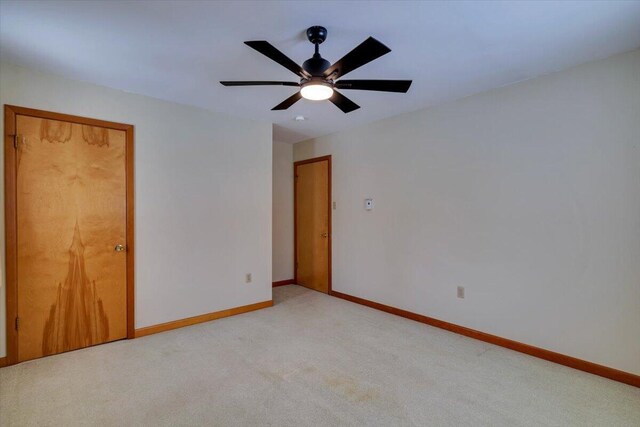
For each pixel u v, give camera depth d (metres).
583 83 2.45
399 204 3.75
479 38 2.08
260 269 3.99
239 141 3.79
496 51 2.25
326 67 1.97
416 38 2.08
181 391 2.18
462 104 3.17
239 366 2.52
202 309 3.50
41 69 2.55
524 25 1.93
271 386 2.24
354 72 2.58
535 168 2.70
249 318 3.64
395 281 3.79
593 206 2.41
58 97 2.67
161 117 3.21
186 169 3.38
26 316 2.57
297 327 3.37
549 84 2.62
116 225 2.97
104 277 2.92
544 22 1.90
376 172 4.01
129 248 3.04
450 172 3.27
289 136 4.84
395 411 1.98
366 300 4.14
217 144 3.61
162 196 3.22
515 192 2.81
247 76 2.66
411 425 1.86
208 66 2.47
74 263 2.78
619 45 2.17
